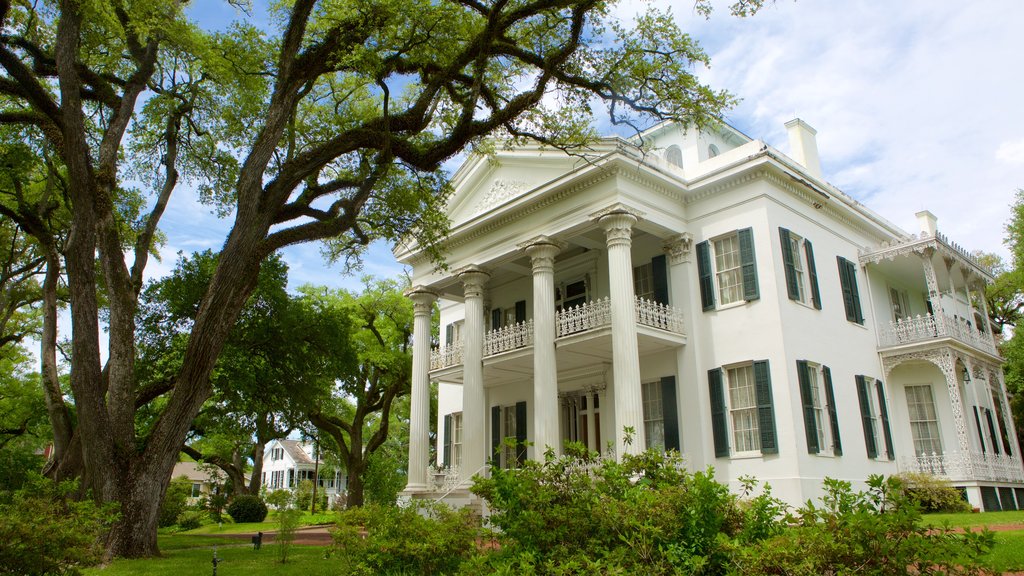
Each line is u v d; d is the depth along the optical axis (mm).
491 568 5965
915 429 21391
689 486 5910
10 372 33000
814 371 18266
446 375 23828
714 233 19297
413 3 13047
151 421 24219
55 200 19125
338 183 14398
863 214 22203
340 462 53906
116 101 15258
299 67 13070
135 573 10523
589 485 6188
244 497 37969
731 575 4859
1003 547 9273
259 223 12594
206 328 12305
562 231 19344
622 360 17109
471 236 22328
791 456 16359
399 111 17516
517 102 13656
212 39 15156
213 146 18766
